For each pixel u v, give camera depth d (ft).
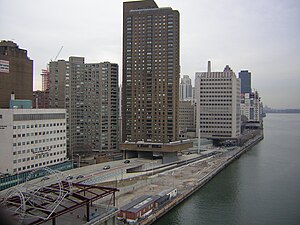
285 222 373.61
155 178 570.05
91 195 409.69
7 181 454.40
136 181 520.01
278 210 416.26
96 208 247.70
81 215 230.89
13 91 606.96
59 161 578.25
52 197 234.79
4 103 585.63
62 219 222.48
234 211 412.77
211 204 443.32
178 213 405.80
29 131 512.22
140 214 358.43
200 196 483.92
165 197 422.82
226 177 618.44
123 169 590.14
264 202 451.53
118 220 347.36
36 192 228.84
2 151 488.02
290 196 479.41
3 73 583.17
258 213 405.18
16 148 488.85
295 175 626.23
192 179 566.77
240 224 368.27
